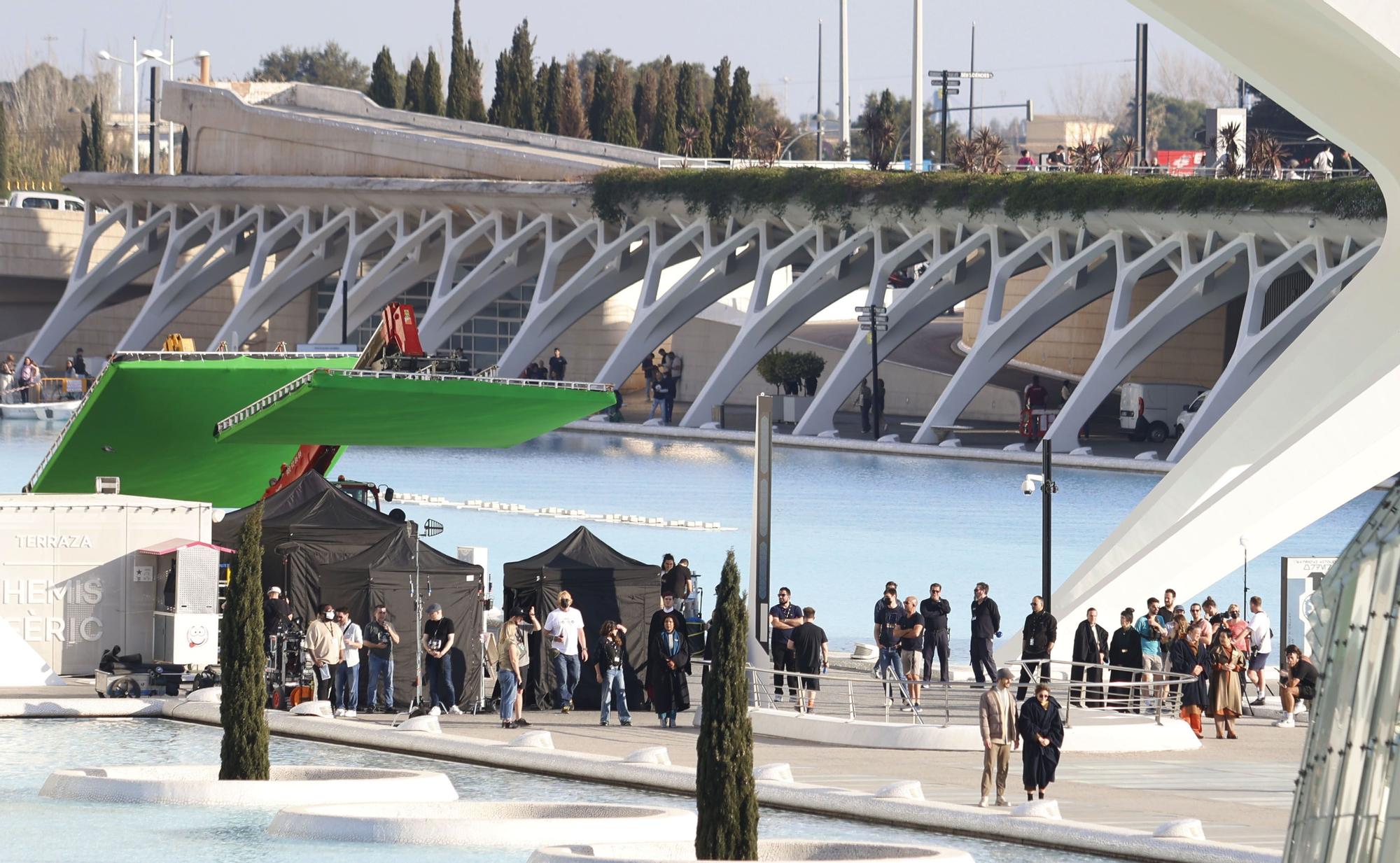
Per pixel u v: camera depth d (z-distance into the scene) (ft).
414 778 130.82
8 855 110.32
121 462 287.89
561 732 167.32
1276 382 217.77
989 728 127.44
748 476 433.07
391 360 252.21
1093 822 124.47
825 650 205.57
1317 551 318.45
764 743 164.35
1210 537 212.64
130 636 195.93
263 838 116.26
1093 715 173.58
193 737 162.50
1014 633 247.70
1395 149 202.18
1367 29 183.62
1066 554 307.78
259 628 130.72
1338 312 217.36
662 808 121.80
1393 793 56.03
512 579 189.67
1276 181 453.17
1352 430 211.00
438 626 177.17
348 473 453.58
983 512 363.35
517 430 266.16
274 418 252.01
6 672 188.44
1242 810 130.62
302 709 171.83
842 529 339.16
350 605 182.29
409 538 184.65
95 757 150.71
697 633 214.69
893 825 125.39
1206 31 199.82
